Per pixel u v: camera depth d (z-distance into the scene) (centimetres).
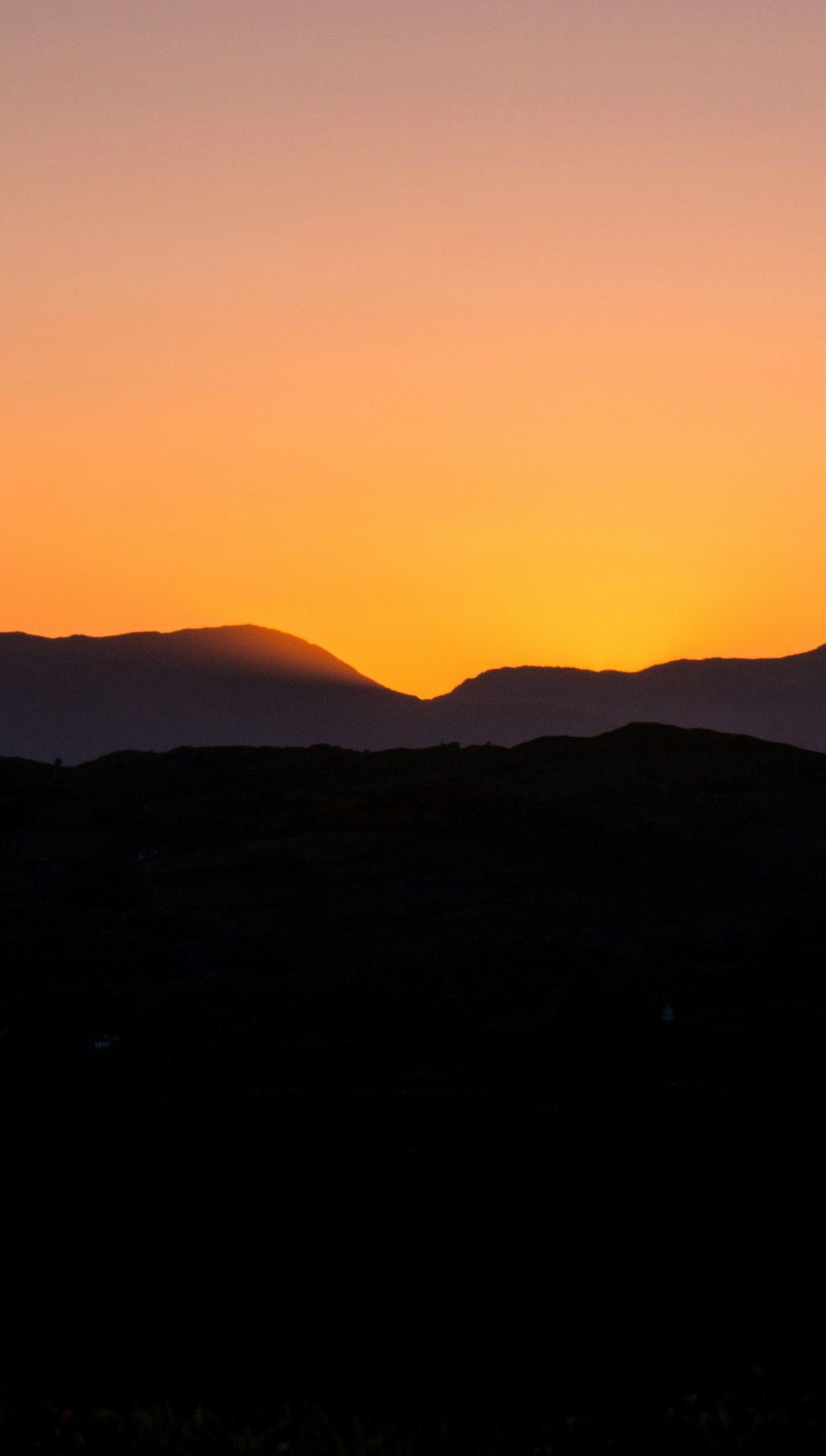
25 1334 6681
